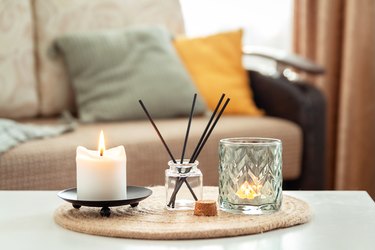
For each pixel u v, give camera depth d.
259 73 2.98
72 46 2.74
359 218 1.23
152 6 3.05
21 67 2.68
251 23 3.72
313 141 2.75
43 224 1.19
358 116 3.45
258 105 2.97
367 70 3.45
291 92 2.78
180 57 2.96
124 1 2.96
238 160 1.20
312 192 1.49
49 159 2.01
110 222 1.15
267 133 2.58
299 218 1.18
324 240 1.08
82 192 1.21
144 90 2.71
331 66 3.49
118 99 2.68
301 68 2.91
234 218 1.17
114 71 2.73
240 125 2.54
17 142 2.06
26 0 2.71
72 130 2.31
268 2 3.72
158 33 2.89
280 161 1.22
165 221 1.15
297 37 3.53
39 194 1.48
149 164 2.22
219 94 2.88
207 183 2.36
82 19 2.85
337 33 3.49
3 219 1.24
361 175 3.46
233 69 2.97
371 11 3.43
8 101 2.64
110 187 1.20
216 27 3.69
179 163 1.25
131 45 2.81
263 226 1.12
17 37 2.68
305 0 3.47
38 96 2.75
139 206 1.27
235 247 1.04
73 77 2.74
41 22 2.77
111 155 1.23
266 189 1.20
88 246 1.05
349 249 1.03
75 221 1.16
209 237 1.09
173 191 1.24
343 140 3.43
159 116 2.72
